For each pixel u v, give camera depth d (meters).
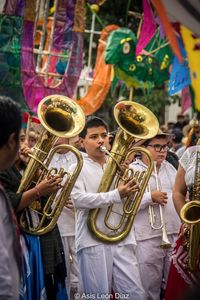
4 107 4.09
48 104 6.01
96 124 6.89
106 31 12.76
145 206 7.28
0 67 9.27
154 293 7.46
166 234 7.27
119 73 12.48
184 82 10.30
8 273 4.00
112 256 6.82
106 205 6.62
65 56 10.41
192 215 5.95
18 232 4.19
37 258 5.93
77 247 6.90
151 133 6.74
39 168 5.88
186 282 6.14
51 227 5.96
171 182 7.63
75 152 5.97
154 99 19.39
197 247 6.00
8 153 4.14
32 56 9.54
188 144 9.06
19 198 5.62
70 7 10.38
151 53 12.57
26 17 9.36
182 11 4.67
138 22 18.80
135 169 7.50
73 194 6.72
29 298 5.85
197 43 5.32
